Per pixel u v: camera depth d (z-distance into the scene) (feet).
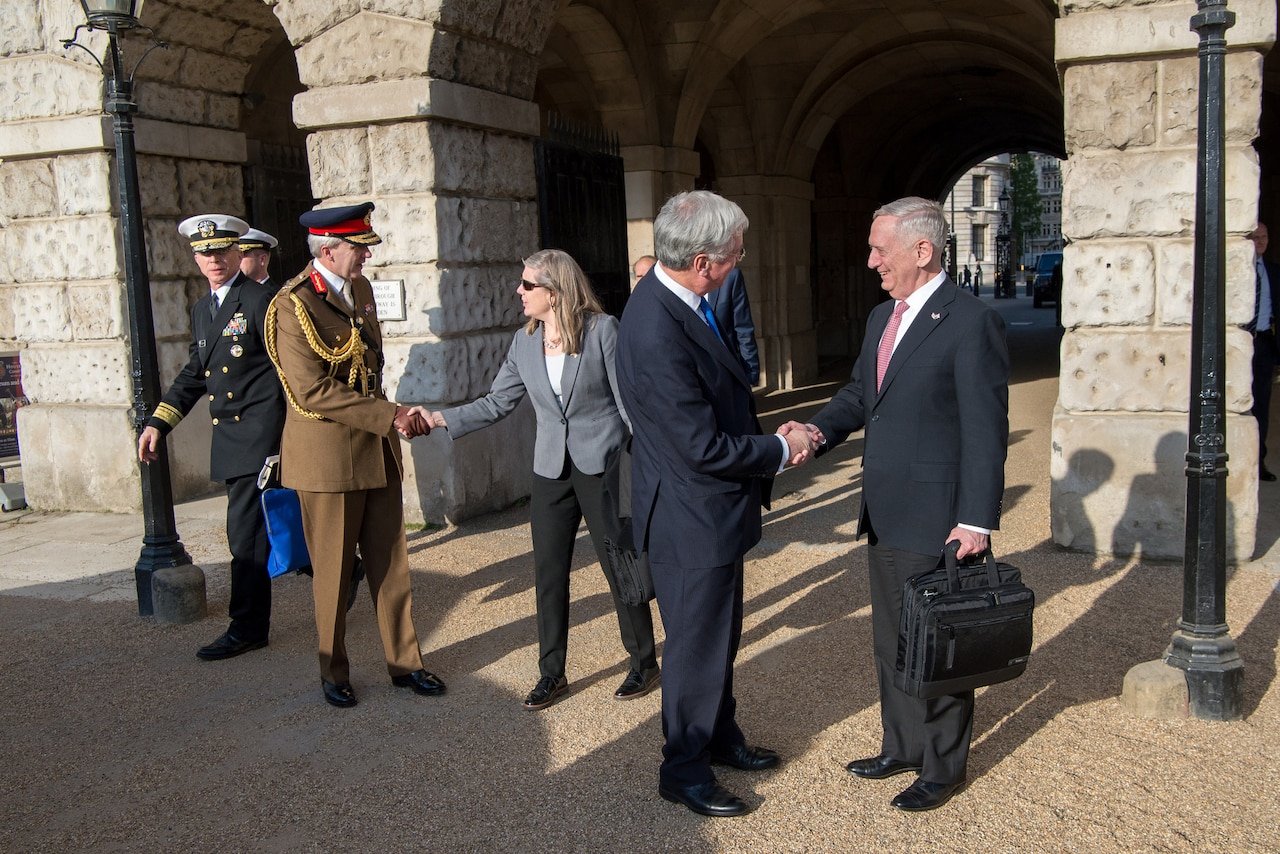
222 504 26.61
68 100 25.16
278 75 33.17
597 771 11.41
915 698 9.65
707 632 10.18
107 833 10.71
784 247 46.19
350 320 13.52
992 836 9.73
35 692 14.65
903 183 74.18
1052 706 12.42
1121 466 18.25
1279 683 12.78
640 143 34.63
